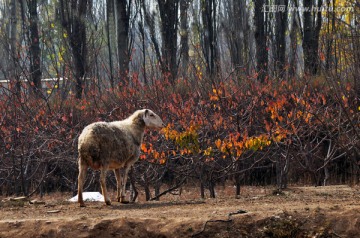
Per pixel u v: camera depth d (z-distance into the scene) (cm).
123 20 2567
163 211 1023
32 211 1098
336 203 1040
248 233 912
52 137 1684
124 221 942
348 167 1883
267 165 1906
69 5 2500
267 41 2773
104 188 1125
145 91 1780
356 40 1633
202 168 1502
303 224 916
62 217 1008
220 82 1650
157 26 3177
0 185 1783
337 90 1591
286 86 1744
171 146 1650
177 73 2467
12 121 1756
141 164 1561
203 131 1581
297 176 1862
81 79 2205
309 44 2480
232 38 2992
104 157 1109
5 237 951
